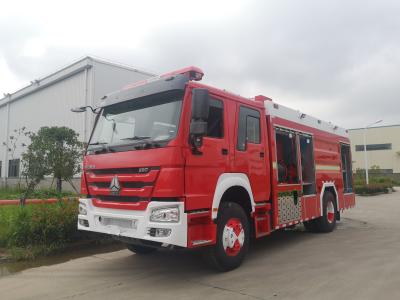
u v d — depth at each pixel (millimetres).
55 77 21984
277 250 7797
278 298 4805
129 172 5527
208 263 5941
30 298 4984
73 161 14203
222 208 5992
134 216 5320
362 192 30859
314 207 9195
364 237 9320
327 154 10203
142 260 7016
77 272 6250
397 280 5496
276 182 7410
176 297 4906
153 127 5578
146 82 6082
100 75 19500
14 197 16078
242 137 6531
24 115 26641
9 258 6961
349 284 5336
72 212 8133
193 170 5359
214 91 6055
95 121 6625
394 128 59375
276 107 7812
